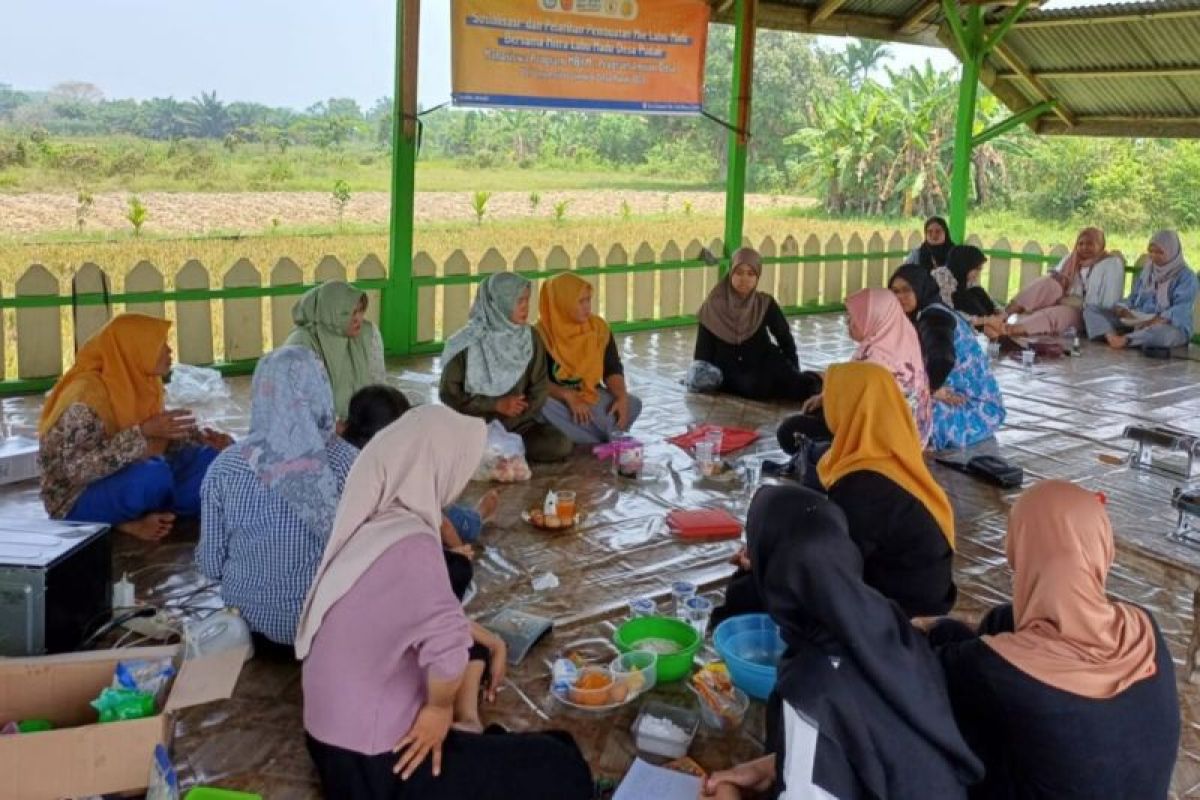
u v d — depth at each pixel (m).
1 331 6.92
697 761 3.00
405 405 4.18
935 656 2.29
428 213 19.33
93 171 18.12
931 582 3.43
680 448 6.00
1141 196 22.55
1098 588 2.27
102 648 3.33
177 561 4.27
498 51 8.35
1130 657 2.23
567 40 8.60
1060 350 9.12
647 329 9.77
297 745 3.05
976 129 23.41
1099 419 7.01
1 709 2.73
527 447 5.67
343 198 17.48
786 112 27.16
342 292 5.65
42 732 2.48
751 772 2.61
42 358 7.07
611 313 9.62
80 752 2.49
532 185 24.36
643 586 4.16
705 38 9.28
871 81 25.02
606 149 26.17
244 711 3.20
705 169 26.83
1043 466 5.92
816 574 2.16
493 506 4.75
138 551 4.35
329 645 2.46
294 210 17.41
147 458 4.48
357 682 2.45
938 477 5.67
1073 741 2.20
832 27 10.41
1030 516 2.33
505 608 3.92
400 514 2.50
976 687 2.30
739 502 5.15
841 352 9.12
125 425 4.40
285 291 7.84
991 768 2.37
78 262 11.52
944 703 2.21
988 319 9.24
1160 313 9.37
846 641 2.15
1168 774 2.27
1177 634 3.92
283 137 22.06
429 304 8.59
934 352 5.91
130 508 4.39
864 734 2.13
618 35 8.82
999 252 11.41
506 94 8.45
